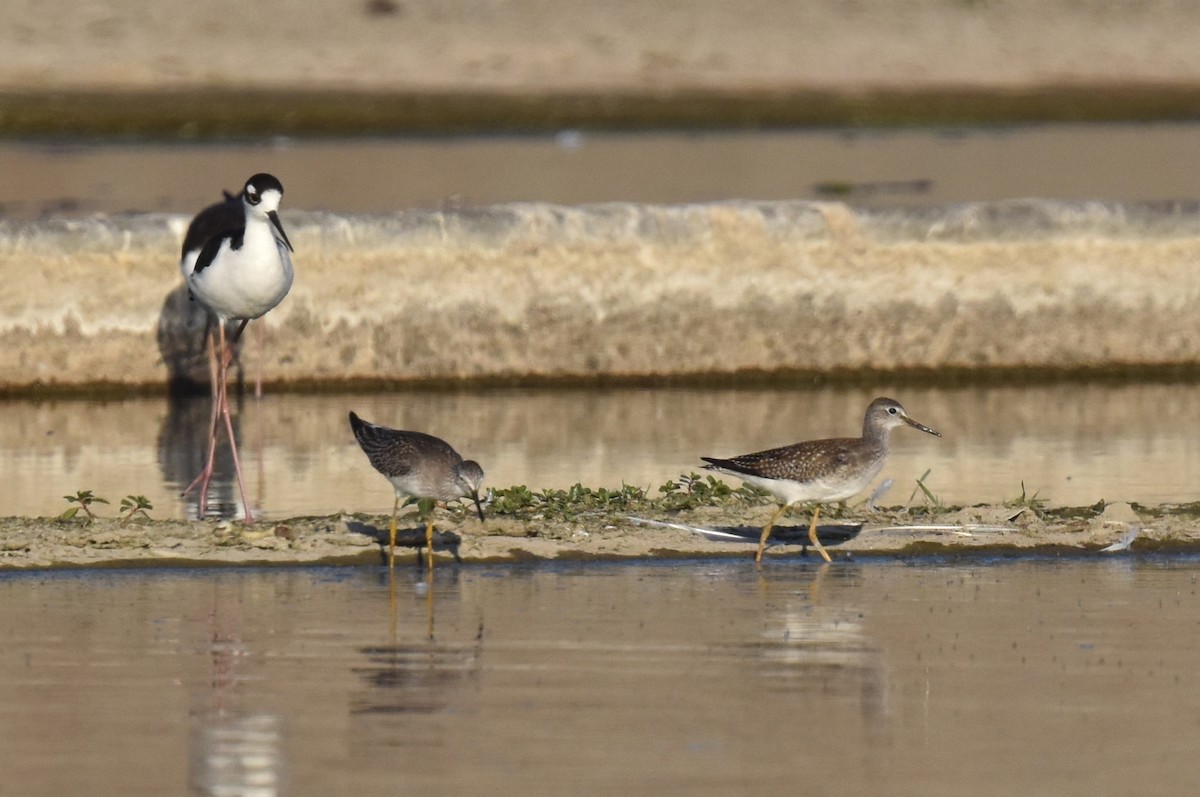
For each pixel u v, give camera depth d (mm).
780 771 8484
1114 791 8273
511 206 19406
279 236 14867
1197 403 18703
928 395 19078
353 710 9312
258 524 13078
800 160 30234
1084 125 35688
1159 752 8773
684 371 19422
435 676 9875
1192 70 39281
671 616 11094
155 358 18703
